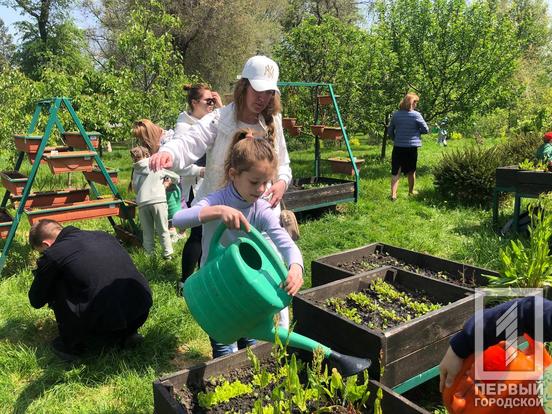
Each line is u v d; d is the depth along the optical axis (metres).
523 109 17.61
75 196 5.69
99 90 12.10
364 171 11.82
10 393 3.06
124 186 10.01
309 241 6.18
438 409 2.77
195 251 4.04
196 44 26.19
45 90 10.41
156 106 10.48
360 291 3.52
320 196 7.30
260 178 2.17
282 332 2.00
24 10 28.84
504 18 11.50
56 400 2.97
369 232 6.53
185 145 2.67
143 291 3.47
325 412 2.18
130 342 3.55
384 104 12.61
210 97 4.88
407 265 4.30
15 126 9.05
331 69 12.86
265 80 2.62
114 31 25.50
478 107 11.60
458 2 11.43
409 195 8.83
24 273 4.82
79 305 3.26
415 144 8.30
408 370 2.64
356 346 2.63
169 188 6.12
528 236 5.96
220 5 24.91
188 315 3.98
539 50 25.88
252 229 2.01
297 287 1.91
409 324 2.60
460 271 3.99
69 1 29.14
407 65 11.98
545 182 5.82
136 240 5.75
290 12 29.83
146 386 3.07
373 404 2.22
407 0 11.88
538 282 3.45
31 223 4.96
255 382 2.14
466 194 8.00
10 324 3.89
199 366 2.41
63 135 6.08
